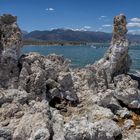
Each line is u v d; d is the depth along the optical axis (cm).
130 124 2752
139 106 3228
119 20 3906
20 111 2442
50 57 3544
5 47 3052
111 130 2375
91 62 9738
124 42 3878
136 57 12450
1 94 2622
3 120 2348
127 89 3350
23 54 3328
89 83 3512
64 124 2416
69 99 3078
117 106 3125
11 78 2998
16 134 2125
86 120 2427
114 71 3862
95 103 3092
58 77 3159
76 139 2155
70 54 15725
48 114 2405
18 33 3161
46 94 3044
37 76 2952
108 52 4022
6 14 3194
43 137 2052
